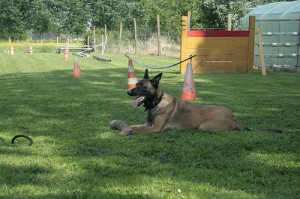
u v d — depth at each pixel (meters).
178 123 6.60
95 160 5.02
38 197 3.86
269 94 11.27
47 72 18.64
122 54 34.44
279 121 7.64
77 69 16.31
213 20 33.00
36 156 5.20
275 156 5.24
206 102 9.82
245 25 22.75
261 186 4.20
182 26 16.97
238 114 8.31
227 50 17.36
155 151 5.47
